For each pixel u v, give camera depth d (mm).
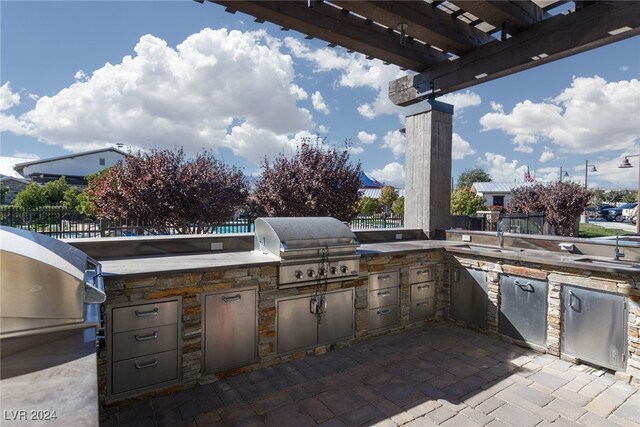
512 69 4734
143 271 2738
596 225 20453
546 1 4473
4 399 974
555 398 2850
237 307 3201
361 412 2656
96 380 1097
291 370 3334
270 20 4152
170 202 8883
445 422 2529
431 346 3938
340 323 3857
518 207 14586
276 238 3486
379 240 5512
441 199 5965
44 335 1374
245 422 2529
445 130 5965
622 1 3736
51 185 17984
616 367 3180
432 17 4562
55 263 1470
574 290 3473
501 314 4121
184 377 2957
